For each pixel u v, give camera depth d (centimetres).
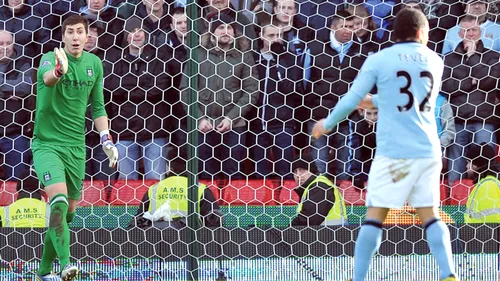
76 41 2531
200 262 2888
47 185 2497
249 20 3244
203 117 3138
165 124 3184
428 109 2131
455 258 2925
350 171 3184
